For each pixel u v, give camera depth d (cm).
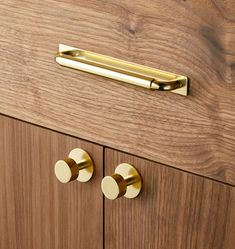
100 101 84
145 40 77
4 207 104
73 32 83
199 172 78
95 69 80
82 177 91
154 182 83
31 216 101
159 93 78
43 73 89
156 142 81
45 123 92
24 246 104
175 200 82
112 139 85
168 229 84
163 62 76
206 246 81
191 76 75
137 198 86
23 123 95
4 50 92
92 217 93
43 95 91
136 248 89
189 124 77
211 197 78
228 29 70
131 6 76
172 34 74
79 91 86
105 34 80
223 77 72
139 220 87
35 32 87
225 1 69
